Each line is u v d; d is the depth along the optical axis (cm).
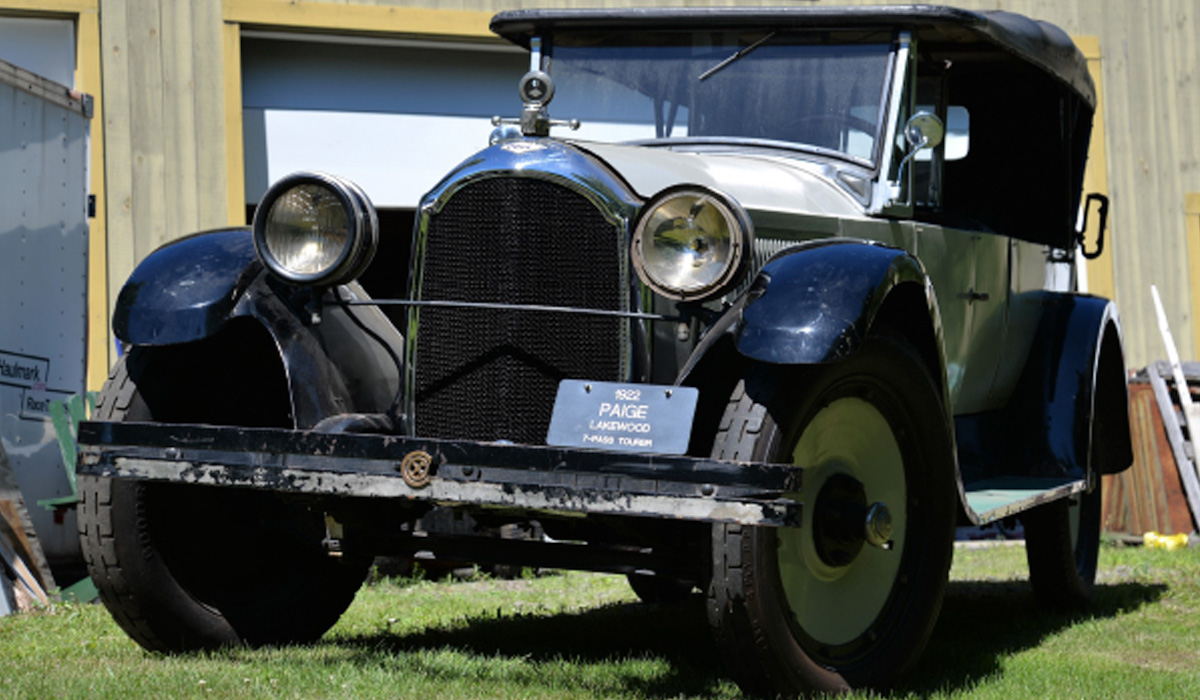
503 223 516
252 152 1304
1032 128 828
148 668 527
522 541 549
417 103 1348
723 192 475
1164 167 1565
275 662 544
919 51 681
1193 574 1002
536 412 512
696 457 486
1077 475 739
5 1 1211
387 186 1340
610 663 579
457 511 567
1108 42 1547
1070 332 780
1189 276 1569
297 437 496
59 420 971
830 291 480
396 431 539
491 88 1373
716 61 684
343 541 582
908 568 559
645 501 452
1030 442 761
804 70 666
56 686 484
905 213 647
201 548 586
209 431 507
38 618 726
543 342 512
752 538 469
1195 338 1566
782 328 471
